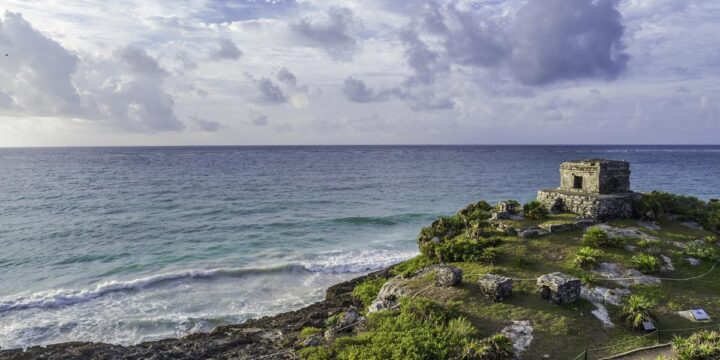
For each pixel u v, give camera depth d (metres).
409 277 33.44
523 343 23.12
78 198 85.81
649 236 34.00
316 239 56.81
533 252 32.78
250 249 51.94
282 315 32.88
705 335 21.92
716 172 143.75
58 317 33.72
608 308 26.08
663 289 27.78
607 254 31.52
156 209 75.25
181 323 32.97
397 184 112.12
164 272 43.56
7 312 34.34
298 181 118.44
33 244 53.19
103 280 41.66
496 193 95.44
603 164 38.84
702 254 30.94
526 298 27.02
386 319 26.44
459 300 27.36
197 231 60.22
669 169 157.12
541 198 41.50
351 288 38.00
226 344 27.67
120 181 115.00
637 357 21.78
